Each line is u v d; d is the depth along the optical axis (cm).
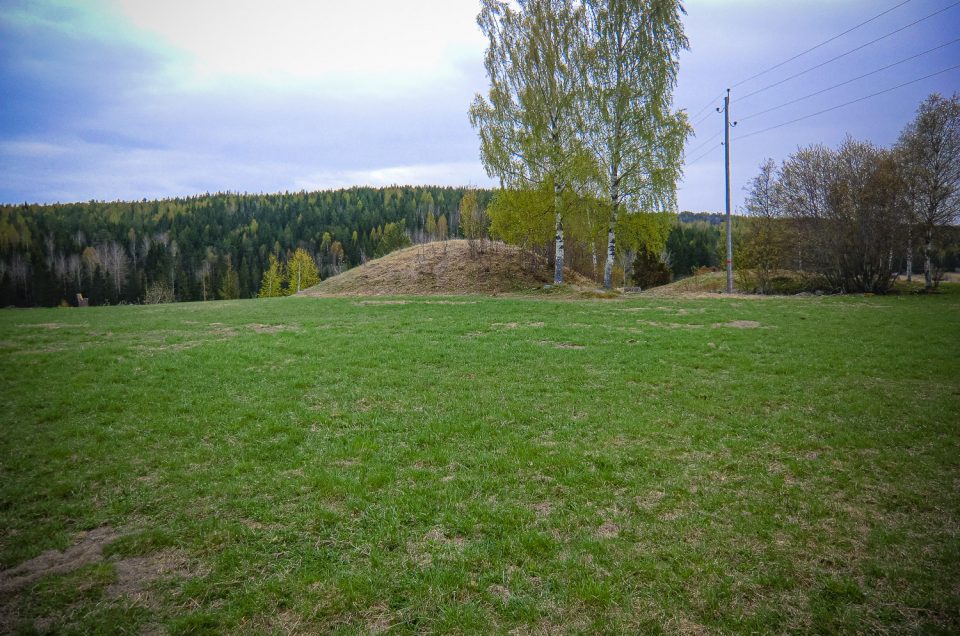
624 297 3428
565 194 3775
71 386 1135
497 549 520
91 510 609
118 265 11319
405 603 441
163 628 412
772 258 4516
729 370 1313
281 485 671
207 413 959
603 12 3378
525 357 1455
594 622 416
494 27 3659
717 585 463
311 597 449
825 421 923
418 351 1523
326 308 2864
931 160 3497
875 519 584
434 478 691
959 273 6238
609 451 785
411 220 16300
